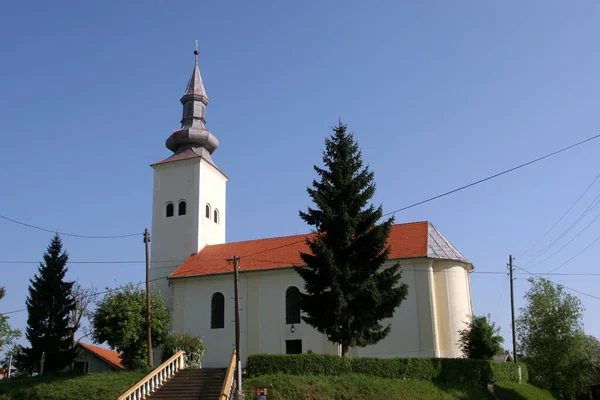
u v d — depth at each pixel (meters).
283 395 29.77
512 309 47.75
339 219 34.56
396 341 40.81
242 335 44.88
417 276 41.81
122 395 30.12
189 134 55.28
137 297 42.66
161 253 52.38
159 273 51.88
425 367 35.09
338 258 34.69
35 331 51.03
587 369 47.06
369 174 36.44
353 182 35.59
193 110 57.19
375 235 34.12
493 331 40.25
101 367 52.84
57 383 36.84
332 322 33.53
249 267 46.44
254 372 33.41
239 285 46.28
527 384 42.03
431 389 33.66
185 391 32.44
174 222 52.84
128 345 40.81
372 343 34.75
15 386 38.06
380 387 31.91
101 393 34.22
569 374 46.84
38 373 50.28
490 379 37.28
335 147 36.88
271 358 33.44
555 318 47.09
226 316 45.94
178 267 50.94
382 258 34.50
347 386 31.50
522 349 48.94
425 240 43.88
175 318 47.41
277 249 48.41
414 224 46.84
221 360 44.97
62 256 54.38
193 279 47.81
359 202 35.47
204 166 54.38
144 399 31.56
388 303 33.84
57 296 52.34
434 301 41.28
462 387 35.38
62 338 51.88
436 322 40.88
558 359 46.50
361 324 33.66
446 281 42.28
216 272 46.97
